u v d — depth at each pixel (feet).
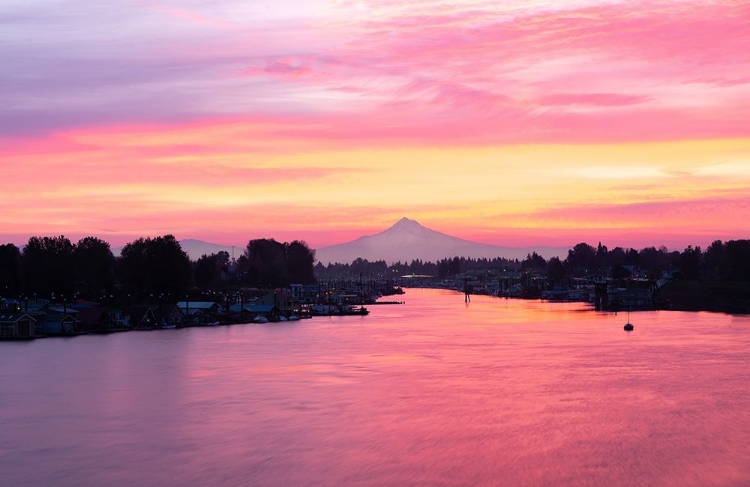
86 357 516.73
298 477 252.21
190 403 353.51
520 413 327.47
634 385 383.86
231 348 571.69
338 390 380.58
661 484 243.81
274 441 290.35
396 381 404.16
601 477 249.75
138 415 331.36
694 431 297.94
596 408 334.85
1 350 562.25
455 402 349.41
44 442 293.23
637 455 270.26
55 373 441.68
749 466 258.78
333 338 652.07
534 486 242.99
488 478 249.75
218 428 308.81
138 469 261.85
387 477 251.39
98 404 353.10
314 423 314.96
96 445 288.71
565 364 457.68
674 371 425.28
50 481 252.01
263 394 372.17
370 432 300.61
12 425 317.63
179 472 258.37
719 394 360.69
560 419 316.81
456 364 464.24
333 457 271.08
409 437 293.64
